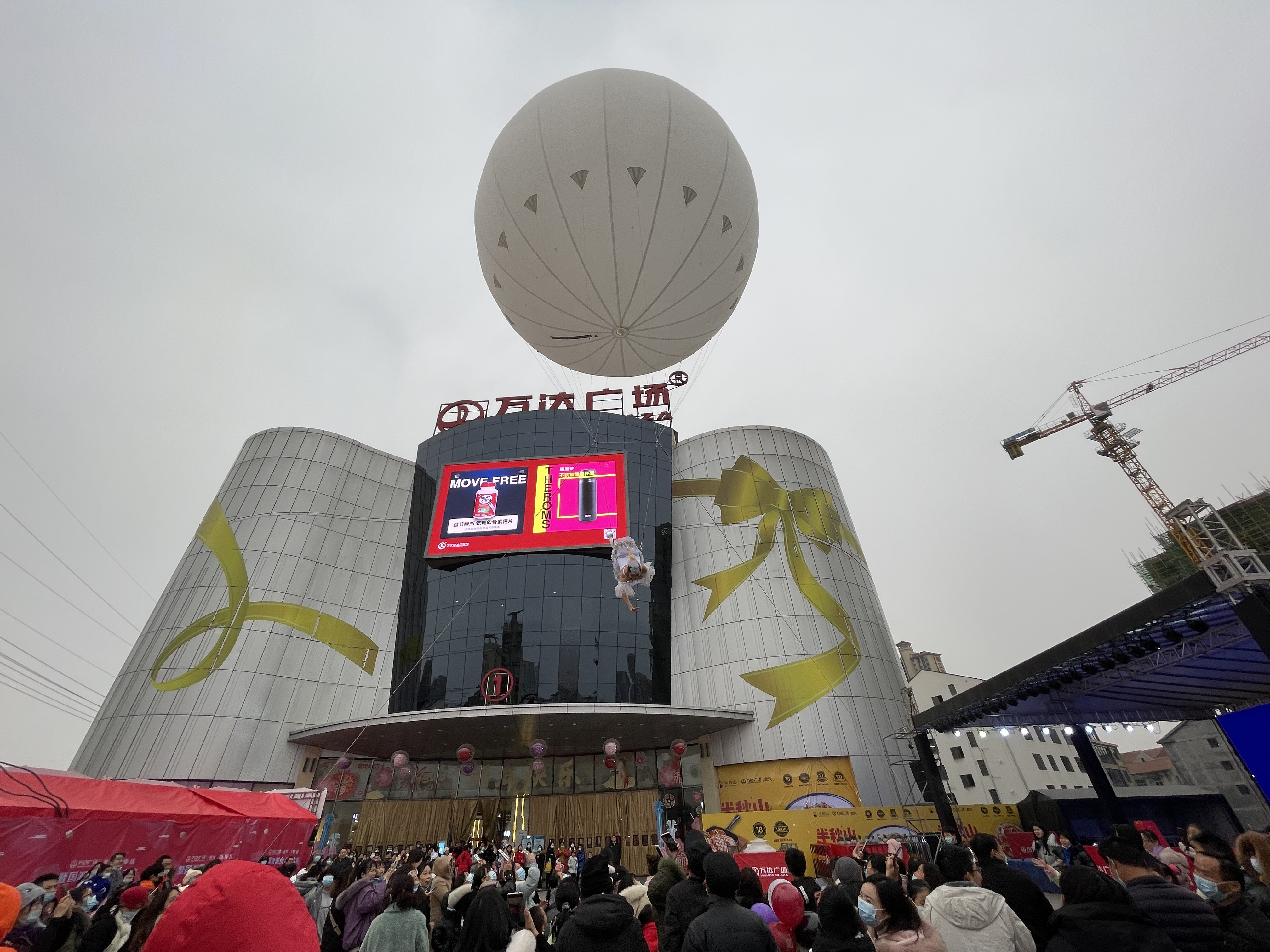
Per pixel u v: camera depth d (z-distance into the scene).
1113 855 5.25
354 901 8.27
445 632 36.59
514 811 32.44
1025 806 24.19
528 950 4.71
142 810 15.47
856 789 29.83
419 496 43.59
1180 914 4.61
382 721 28.48
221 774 28.61
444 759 35.78
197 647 31.83
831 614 36.56
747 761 31.77
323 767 32.66
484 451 44.78
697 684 35.44
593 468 41.19
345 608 36.66
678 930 5.38
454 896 8.80
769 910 5.89
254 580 34.59
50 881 9.43
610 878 5.32
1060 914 4.07
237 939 2.42
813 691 33.22
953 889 4.47
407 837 31.02
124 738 29.11
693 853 5.88
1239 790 45.78
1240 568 9.90
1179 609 11.09
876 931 4.42
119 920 7.66
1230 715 11.00
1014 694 17.89
